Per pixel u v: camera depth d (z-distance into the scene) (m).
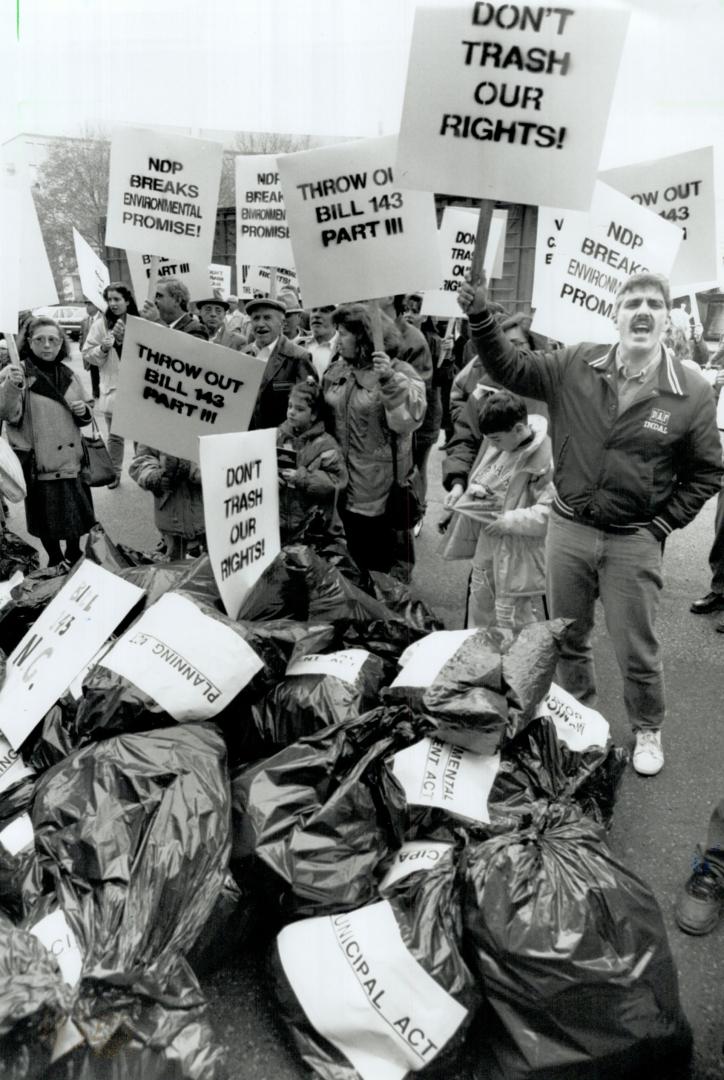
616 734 3.27
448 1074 1.74
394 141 3.17
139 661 2.16
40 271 4.30
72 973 1.65
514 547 3.18
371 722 2.18
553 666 2.42
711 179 3.65
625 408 2.60
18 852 1.95
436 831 2.10
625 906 1.77
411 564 3.89
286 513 3.26
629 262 3.43
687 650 4.05
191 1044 1.63
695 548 5.67
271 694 2.33
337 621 2.56
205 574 2.54
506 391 3.08
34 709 2.33
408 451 3.71
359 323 3.53
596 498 2.70
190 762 1.99
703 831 2.68
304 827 1.97
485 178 2.46
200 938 1.84
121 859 1.81
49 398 4.49
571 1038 1.67
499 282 7.95
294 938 1.88
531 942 1.68
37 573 3.03
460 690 2.20
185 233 4.46
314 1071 1.78
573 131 2.40
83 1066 1.55
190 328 5.31
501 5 2.32
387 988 1.73
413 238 3.28
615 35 2.32
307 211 3.27
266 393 4.45
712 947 2.21
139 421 2.91
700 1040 1.92
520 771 2.32
